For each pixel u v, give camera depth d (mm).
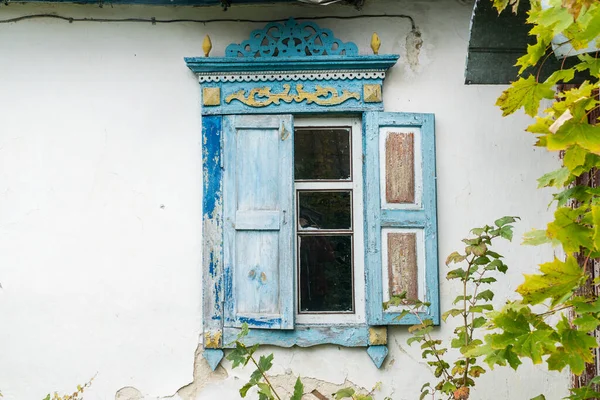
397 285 4238
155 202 4324
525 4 3553
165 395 4246
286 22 4340
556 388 4277
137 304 4281
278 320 4195
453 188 4348
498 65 3963
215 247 4254
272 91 4316
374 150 4277
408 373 4246
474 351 2850
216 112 4309
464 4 4422
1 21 4387
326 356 4258
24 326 4270
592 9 2436
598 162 2697
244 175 4289
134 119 4355
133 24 4391
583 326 2562
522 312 2676
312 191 4406
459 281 4312
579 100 2373
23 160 4336
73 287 4285
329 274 4363
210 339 4215
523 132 4387
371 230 4246
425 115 4305
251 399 4238
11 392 4238
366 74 4316
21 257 4297
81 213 4312
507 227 3584
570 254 2607
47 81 4367
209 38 4328
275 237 4258
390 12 4402
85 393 4242
